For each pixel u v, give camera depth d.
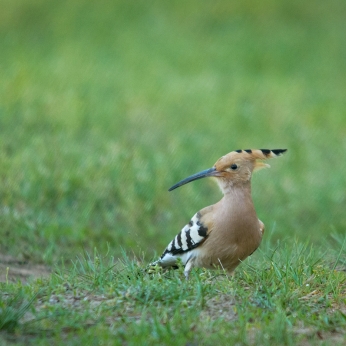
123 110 18.00
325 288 7.44
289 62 24.41
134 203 12.50
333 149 16.98
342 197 14.12
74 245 10.78
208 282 7.33
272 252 8.84
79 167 13.35
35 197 11.92
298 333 6.29
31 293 7.05
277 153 8.38
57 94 18.36
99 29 26.11
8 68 20.39
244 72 23.20
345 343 6.10
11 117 15.91
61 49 23.69
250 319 6.52
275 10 28.77
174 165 14.47
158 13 28.00
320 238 11.39
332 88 22.28
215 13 28.28
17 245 10.33
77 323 6.30
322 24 28.08
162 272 8.04
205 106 19.02
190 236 8.04
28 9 27.42
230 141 16.66
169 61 23.31
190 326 6.25
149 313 6.59
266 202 13.69
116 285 7.23
